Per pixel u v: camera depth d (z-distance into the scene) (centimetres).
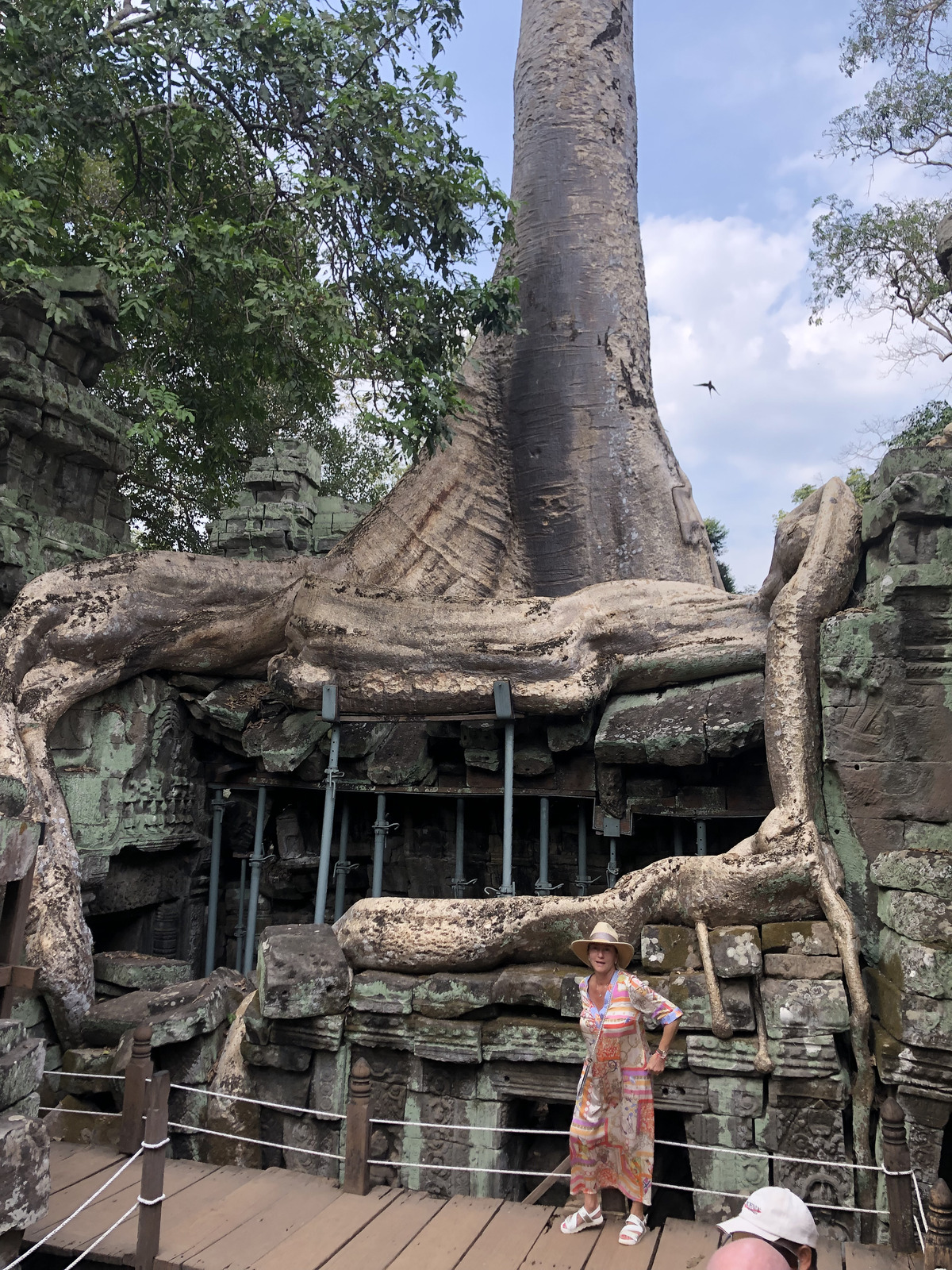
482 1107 612
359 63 1112
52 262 1111
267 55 1071
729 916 648
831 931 612
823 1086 559
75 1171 568
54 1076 671
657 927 630
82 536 1080
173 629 968
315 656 980
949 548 679
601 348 1380
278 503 1694
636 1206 475
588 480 1320
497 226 1158
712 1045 573
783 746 729
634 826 974
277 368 1324
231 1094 658
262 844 981
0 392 950
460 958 647
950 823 664
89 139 1077
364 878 1072
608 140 1498
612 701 973
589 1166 479
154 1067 684
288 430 2316
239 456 1770
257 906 1002
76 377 1066
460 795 950
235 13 1070
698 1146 519
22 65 995
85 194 1362
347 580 1086
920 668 687
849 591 785
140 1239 456
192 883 1059
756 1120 566
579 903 664
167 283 1032
